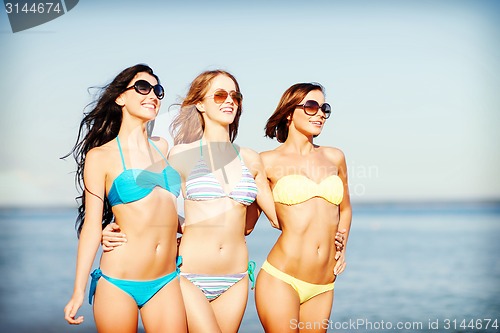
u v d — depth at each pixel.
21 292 24.88
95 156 7.55
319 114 8.98
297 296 8.73
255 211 9.11
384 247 43.69
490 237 50.94
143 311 7.64
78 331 16.27
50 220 88.75
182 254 8.18
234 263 8.25
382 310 20.75
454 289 25.67
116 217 7.63
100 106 7.89
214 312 8.25
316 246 8.73
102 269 7.55
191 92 8.54
